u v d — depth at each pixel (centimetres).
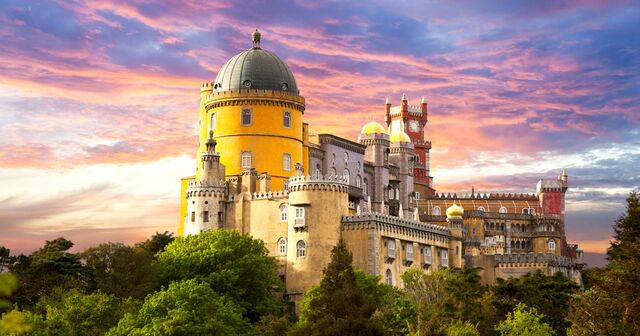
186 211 17525
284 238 15825
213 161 16625
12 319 3959
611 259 10669
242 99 17362
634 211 10081
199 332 11188
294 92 17775
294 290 15338
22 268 14075
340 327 9225
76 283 13800
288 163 17450
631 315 9144
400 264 16225
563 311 13838
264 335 12050
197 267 14438
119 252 14175
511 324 12275
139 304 12769
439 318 11469
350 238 15562
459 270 17838
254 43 18250
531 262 18062
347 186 15850
